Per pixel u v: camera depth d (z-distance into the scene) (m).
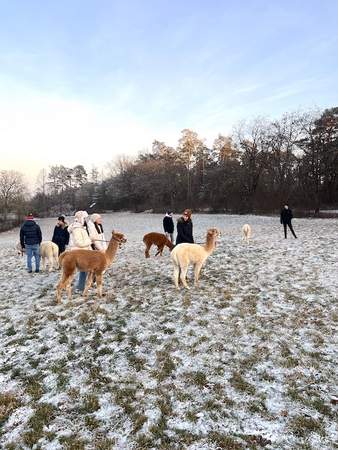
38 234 10.67
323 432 3.28
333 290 7.40
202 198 61.06
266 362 4.55
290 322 5.80
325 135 45.47
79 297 7.46
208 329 5.61
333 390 3.92
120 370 4.45
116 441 3.24
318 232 18.70
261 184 49.38
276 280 8.40
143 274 9.59
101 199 82.88
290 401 3.75
